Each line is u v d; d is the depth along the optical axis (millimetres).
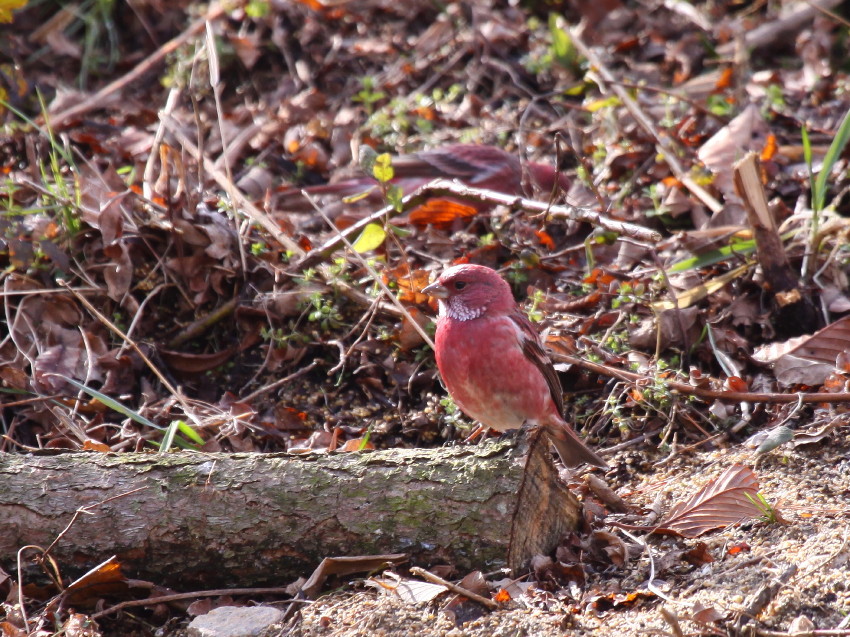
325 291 10469
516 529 6750
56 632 6500
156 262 10664
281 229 10883
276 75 14953
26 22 15688
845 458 8133
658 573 6805
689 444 8977
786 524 7121
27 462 6910
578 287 10867
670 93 12828
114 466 6918
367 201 12016
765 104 13430
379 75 14898
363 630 6211
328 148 13547
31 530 6738
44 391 9586
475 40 15047
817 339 9547
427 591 6473
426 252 11289
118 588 6891
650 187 12273
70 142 12891
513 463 6738
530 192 12055
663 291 10539
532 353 8375
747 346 9844
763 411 9117
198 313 10477
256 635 6316
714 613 5977
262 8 14992
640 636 5902
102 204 10688
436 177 12055
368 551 6809
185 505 6785
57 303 10203
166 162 10680
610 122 13250
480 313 8281
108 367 9852
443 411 9750
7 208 10648
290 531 6785
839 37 14750
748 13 15883
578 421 9484
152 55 15281
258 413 9688
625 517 7727
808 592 6129
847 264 10695
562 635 6051
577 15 16031
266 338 10258
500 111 14195
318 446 9250
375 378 9945
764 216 10016
